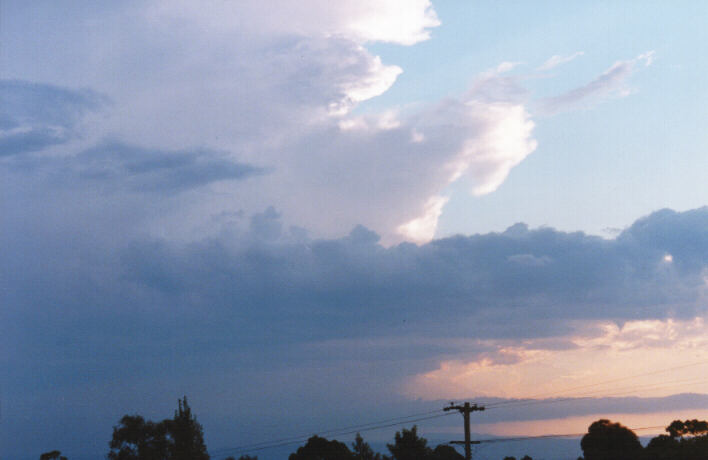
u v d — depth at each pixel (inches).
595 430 2335.1
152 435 3747.5
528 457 4913.9
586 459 2331.4
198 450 3531.0
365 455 3846.0
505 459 4749.0
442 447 3929.6
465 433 2625.5
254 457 3905.0
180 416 3580.2
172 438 3740.2
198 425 3599.9
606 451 2301.9
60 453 4318.4
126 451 3703.3
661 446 2556.6
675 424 3452.3
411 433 3774.6
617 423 2336.4
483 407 2664.9
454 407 2662.4
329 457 3801.7
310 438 3917.3
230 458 3823.8
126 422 3745.1
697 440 2434.8
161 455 3705.7
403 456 3740.2
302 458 3848.4
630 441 2298.2
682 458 2293.3
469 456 2596.0
